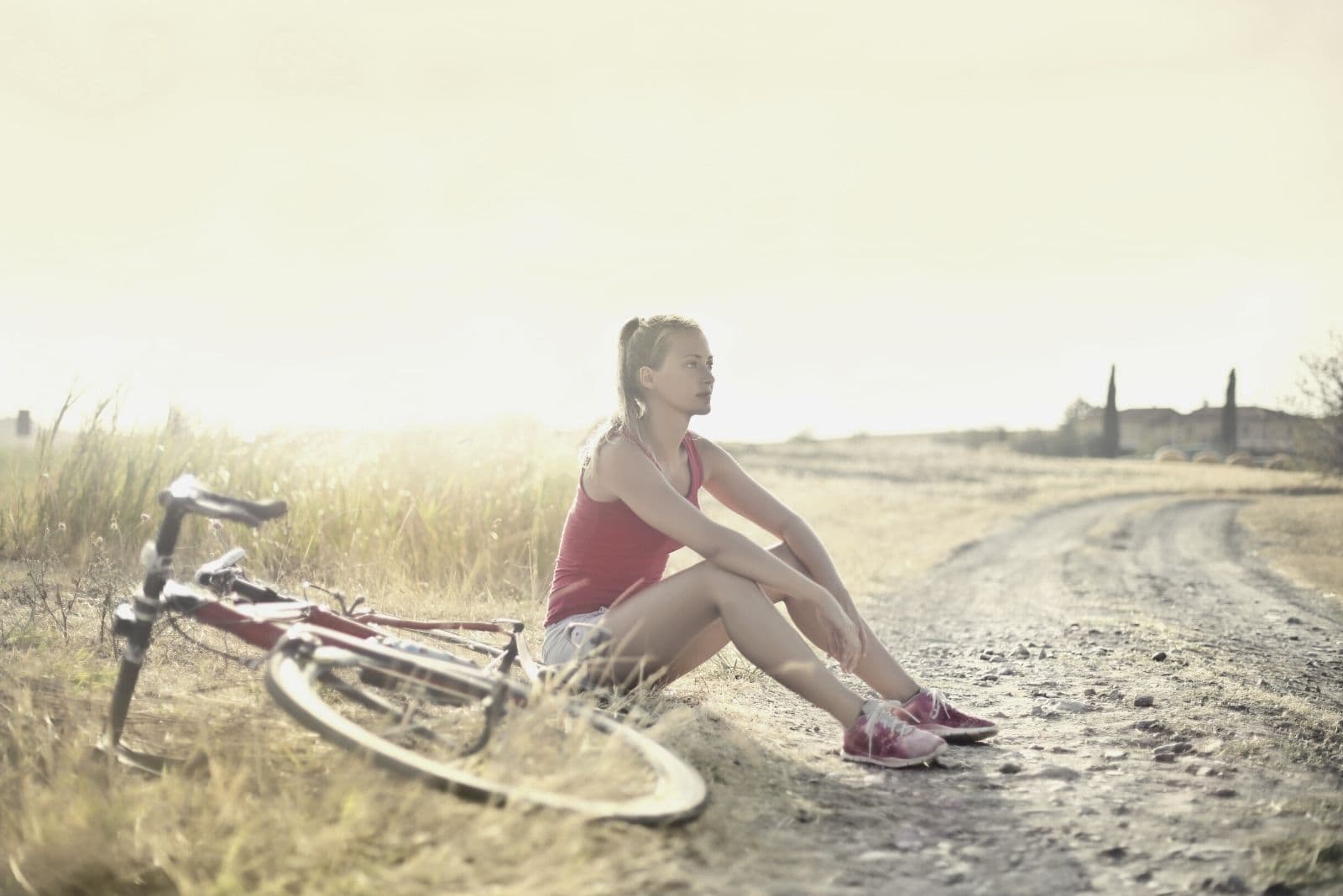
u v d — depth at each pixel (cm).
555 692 318
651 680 382
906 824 308
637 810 252
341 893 223
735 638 360
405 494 802
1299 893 268
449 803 241
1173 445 11388
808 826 299
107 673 392
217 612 309
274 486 773
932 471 6016
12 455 736
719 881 248
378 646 278
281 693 252
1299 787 366
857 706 360
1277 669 654
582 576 389
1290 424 4197
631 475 363
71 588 570
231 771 278
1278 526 2491
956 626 845
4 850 241
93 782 273
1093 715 482
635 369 380
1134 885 270
